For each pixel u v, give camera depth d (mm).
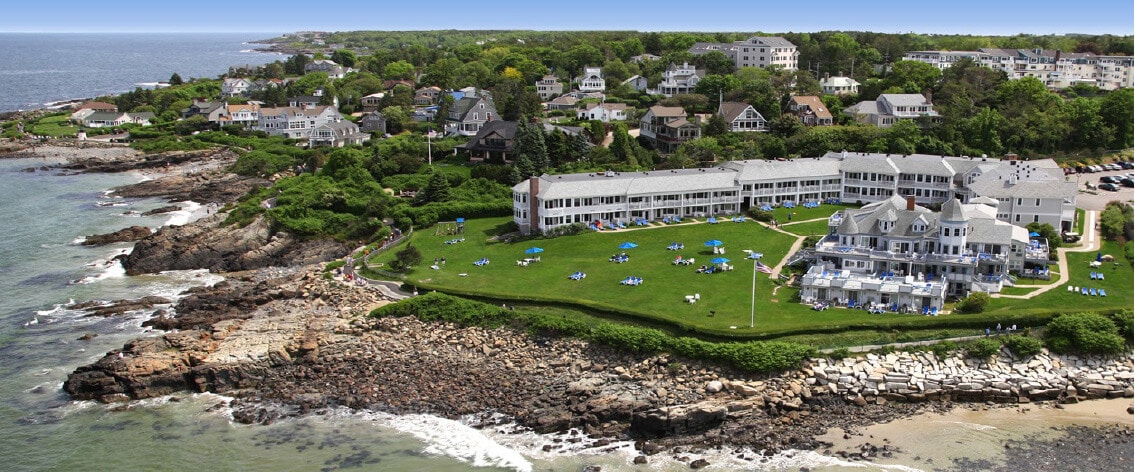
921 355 101625
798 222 161750
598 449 88125
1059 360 100938
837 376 98188
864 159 177125
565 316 114125
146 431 93500
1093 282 121562
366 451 88562
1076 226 150500
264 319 120562
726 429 91125
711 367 100312
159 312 126812
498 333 112375
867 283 114625
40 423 94938
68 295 136000
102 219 187625
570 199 157375
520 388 100000
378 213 168875
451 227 164875
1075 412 93750
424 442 90188
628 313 112438
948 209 122625
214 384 103688
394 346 111000
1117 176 188250
